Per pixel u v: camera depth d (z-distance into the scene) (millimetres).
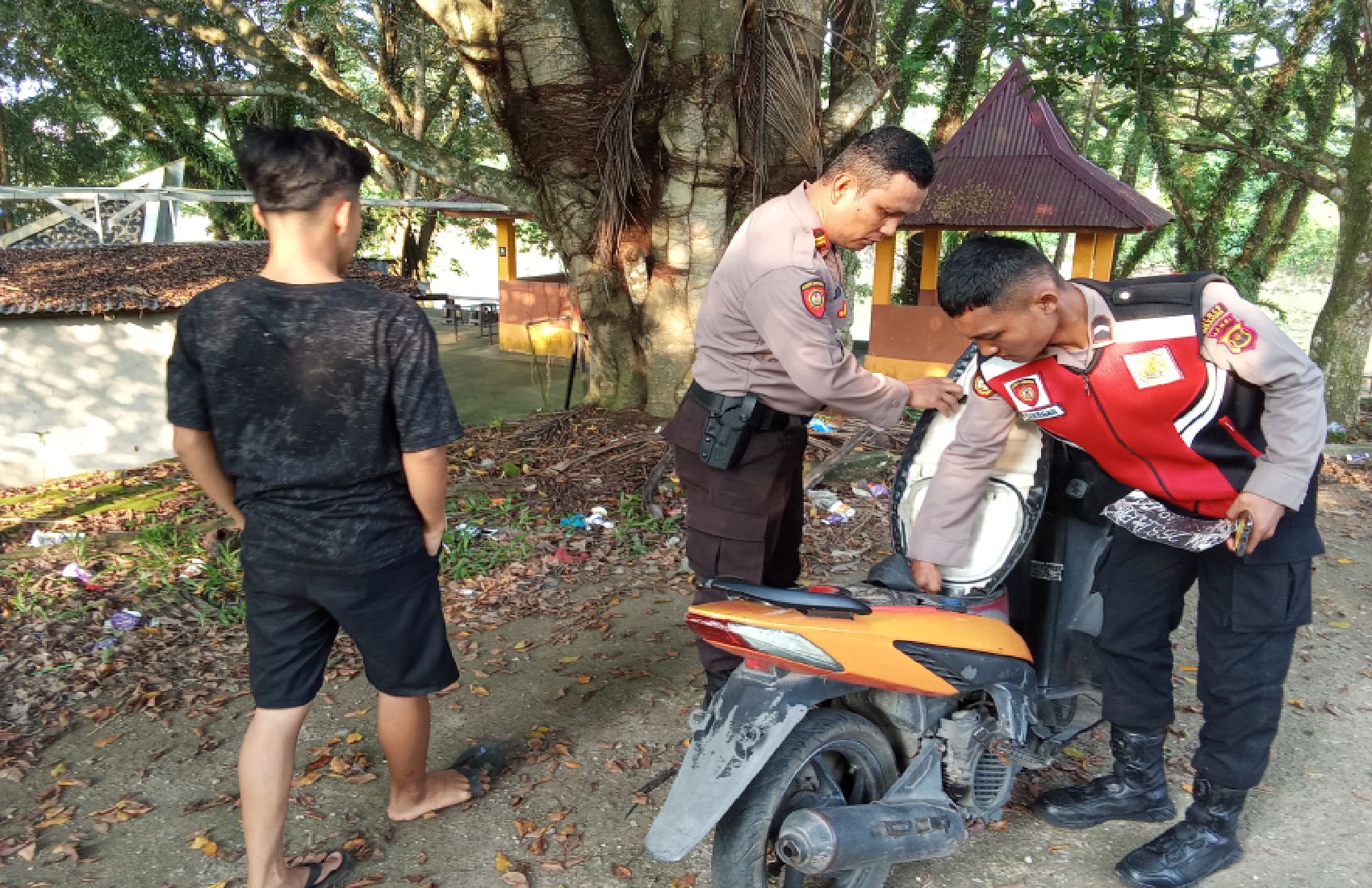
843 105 7535
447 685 2568
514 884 2486
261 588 2242
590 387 8188
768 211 2557
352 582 2244
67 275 7988
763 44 6746
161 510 5797
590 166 7336
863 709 2418
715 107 6887
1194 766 2551
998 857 2627
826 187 2502
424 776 2738
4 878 2498
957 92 13008
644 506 5520
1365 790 2984
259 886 2311
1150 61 7512
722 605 2158
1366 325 8242
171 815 2779
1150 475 2258
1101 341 2127
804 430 2773
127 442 7824
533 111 7234
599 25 7289
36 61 18172
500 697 3506
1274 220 14914
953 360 8734
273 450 2148
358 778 2953
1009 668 2400
